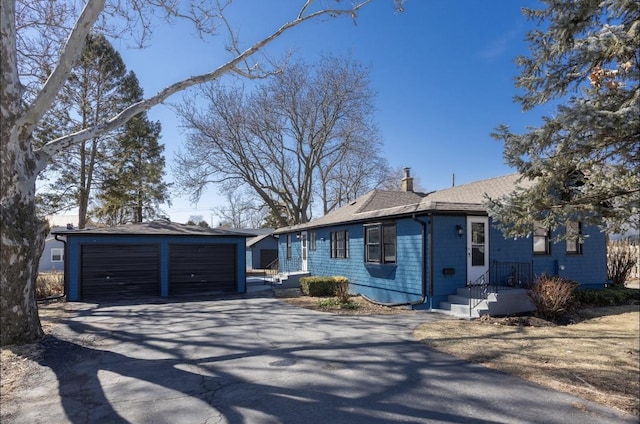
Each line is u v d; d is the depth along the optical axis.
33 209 8.03
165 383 5.37
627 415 4.20
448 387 5.05
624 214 5.41
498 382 5.23
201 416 4.30
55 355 6.91
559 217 6.07
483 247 12.10
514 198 6.03
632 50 5.02
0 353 7.00
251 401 4.68
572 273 13.38
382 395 4.80
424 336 7.93
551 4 5.25
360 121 30.70
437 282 11.47
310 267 20.73
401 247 12.80
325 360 6.29
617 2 4.92
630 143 5.29
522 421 4.07
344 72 29.36
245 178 30.53
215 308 12.40
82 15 7.71
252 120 29.27
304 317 10.46
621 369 5.80
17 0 10.57
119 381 5.50
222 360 6.43
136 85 27.91
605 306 12.01
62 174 26.06
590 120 4.72
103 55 23.77
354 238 15.98
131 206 30.97
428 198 18.81
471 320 9.77
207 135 28.56
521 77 6.32
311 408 4.45
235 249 17.38
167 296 15.90
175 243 16.45
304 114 30.02
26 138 7.82
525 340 7.60
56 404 4.73
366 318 10.21
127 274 15.67
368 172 36.69
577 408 4.38
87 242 15.20
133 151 29.05
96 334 8.57
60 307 13.00
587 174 6.08
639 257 18.41
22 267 7.68
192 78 9.43
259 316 10.71
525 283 11.86
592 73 5.34
